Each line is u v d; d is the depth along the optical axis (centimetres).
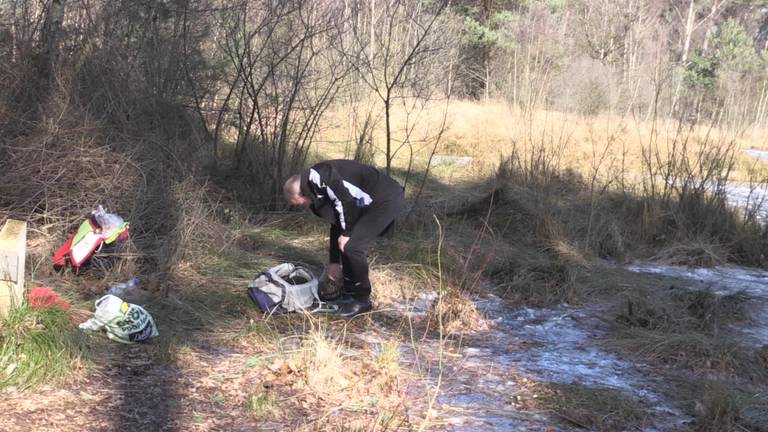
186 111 756
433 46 820
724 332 505
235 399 343
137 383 349
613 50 3034
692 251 750
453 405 358
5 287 356
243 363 387
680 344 462
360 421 327
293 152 771
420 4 828
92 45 666
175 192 595
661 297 577
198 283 505
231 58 781
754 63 3469
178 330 422
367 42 862
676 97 1352
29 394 322
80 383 340
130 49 717
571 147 1320
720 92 1520
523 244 719
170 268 513
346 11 899
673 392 397
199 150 732
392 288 550
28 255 498
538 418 349
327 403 345
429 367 397
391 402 351
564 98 1828
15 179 535
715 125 1355
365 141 896
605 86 1830
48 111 570
